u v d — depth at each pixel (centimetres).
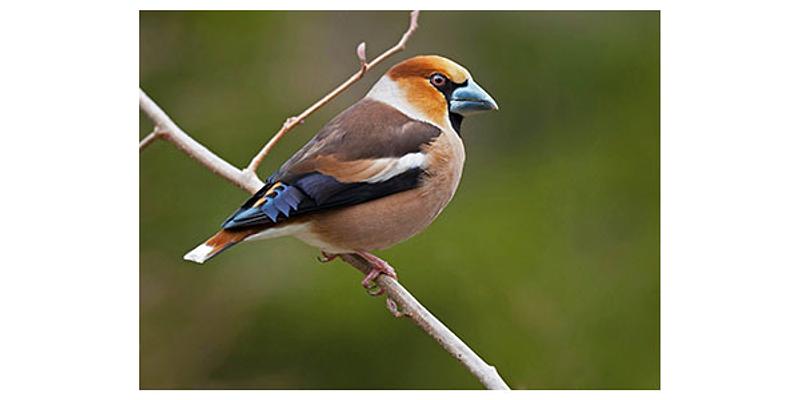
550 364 1238
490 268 1267
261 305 1254
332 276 1252
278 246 1267
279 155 1316
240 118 1325
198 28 1337
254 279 1261
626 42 1372
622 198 1323
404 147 909
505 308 1252
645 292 1272
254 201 866
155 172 1280
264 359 1248
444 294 1251
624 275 1282
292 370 1242
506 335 1242
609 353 1245
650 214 1313
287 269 1260
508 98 1378
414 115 934
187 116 1319
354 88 1363
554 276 1275
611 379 1238
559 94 1378
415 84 941
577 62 1377
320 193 879
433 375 1229
